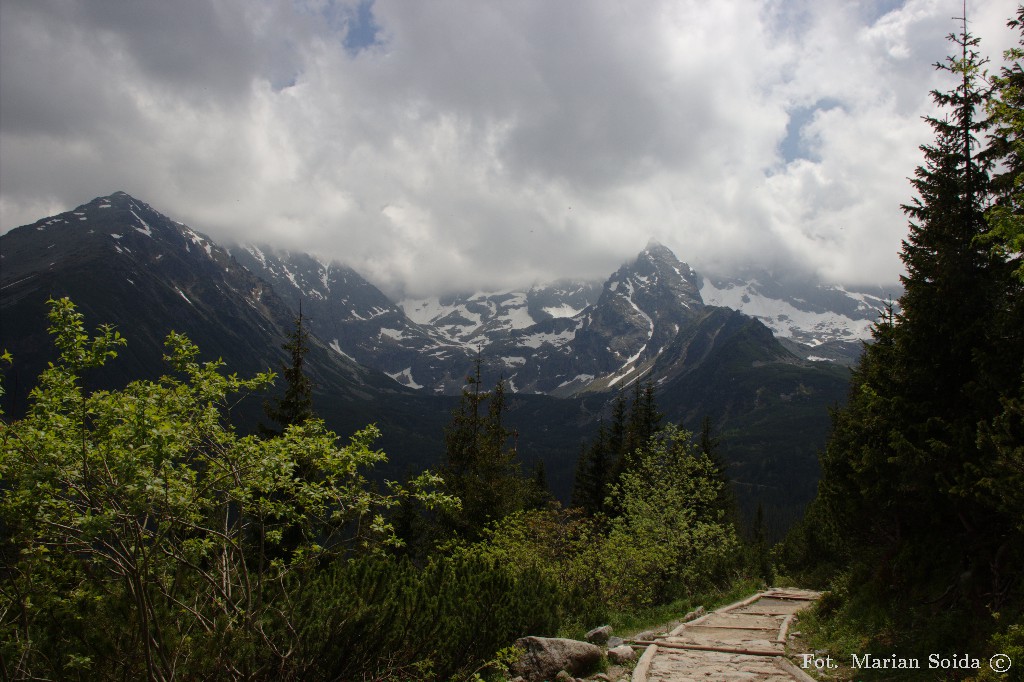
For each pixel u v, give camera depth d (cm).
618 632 1538
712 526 2509
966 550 1102
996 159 1184
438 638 895
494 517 3122
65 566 609
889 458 1145
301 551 678
